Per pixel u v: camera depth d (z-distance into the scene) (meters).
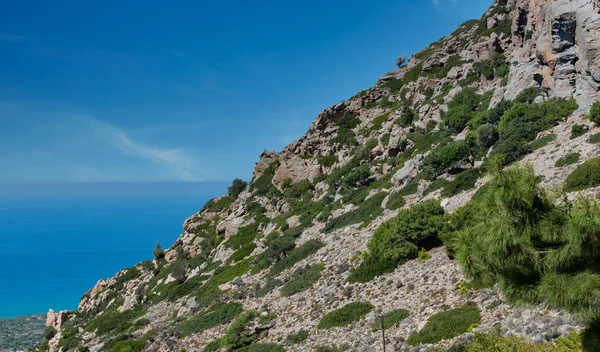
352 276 32.59
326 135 82.31
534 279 10.52
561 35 40.72
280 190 74.88
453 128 54.88
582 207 9.81
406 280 27.81
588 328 11.12
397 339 20.81
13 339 122.94
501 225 10.54
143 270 88.50
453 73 69.69
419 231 30.73
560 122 38.28
